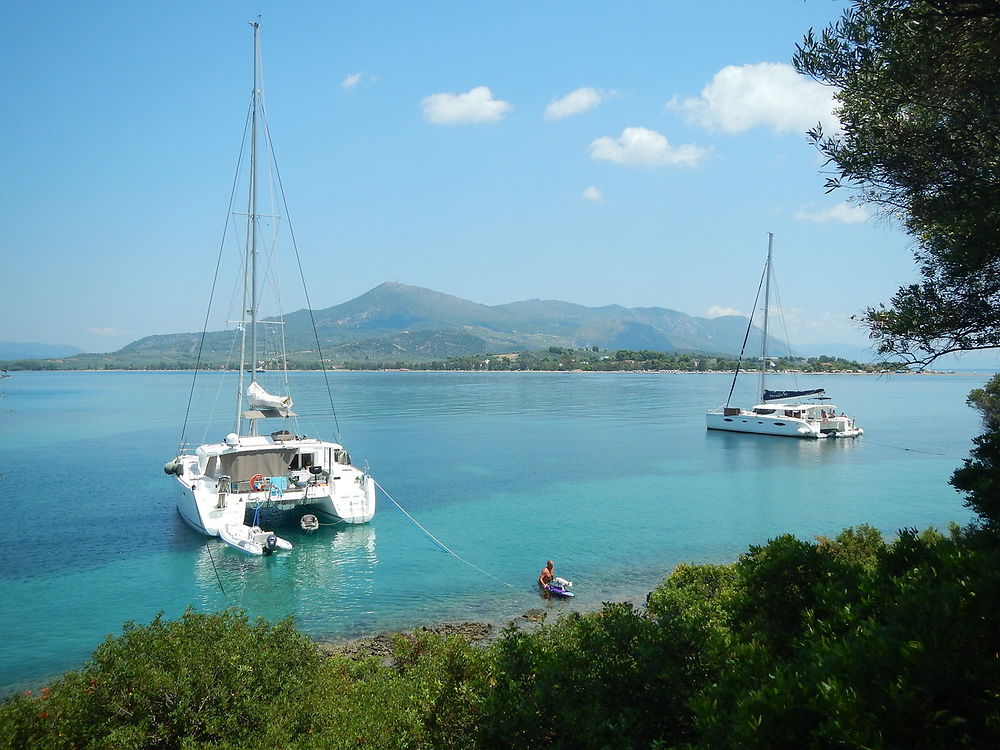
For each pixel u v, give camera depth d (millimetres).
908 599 5363
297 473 29953
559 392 144125
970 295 8109
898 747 4004
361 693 10195
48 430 72875
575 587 22750
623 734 5637
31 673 16547
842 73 8516
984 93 7484
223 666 9320
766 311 70000
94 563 25094
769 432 65000
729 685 5320
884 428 73812
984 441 9766
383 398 124375
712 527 30438
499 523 31188
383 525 30781
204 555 26109
